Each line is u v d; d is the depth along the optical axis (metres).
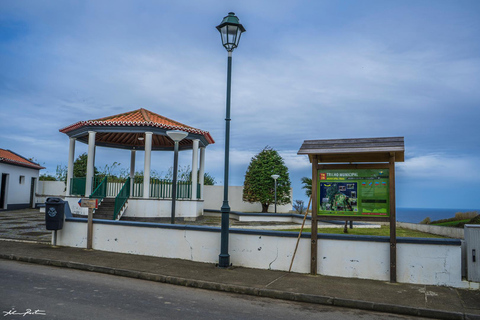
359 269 8.23
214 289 7.60
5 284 7.18
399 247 7.96
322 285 7.58
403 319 6.01
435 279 7.68
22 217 21.52
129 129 19.33
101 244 11.21
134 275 8.50
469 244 7.53
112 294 6.78
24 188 29.38
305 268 8.70
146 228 10.59
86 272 8.87
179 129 19.94
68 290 6.91
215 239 9.70
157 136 23.33
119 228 10.98
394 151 7.83
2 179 26.72
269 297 7.15
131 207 19.14
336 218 8.41
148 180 19.33
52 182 32.34
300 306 6.59
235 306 6.39
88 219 11.37
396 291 7.20
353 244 8.32
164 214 19.77
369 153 8.38
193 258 9.90
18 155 31.03
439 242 7.68
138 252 10.62
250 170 31.31
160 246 10.35
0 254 10.20
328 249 8.48
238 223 20.14
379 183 8.21
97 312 5.59
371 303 6.48
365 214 8.23
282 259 8.91
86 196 19.06
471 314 5.93
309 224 17.95
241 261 9.31
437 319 6.07
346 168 8.41
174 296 6.89
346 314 6.18
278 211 33.16
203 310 6.02
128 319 5.31
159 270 8.68
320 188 8.56
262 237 9.15
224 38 9.50
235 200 33.00
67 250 11.00
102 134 22.86
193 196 20.91
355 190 8.33
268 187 30.50
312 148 8.41
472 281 7.44
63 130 21.44
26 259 9.83
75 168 32.97
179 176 25.80
